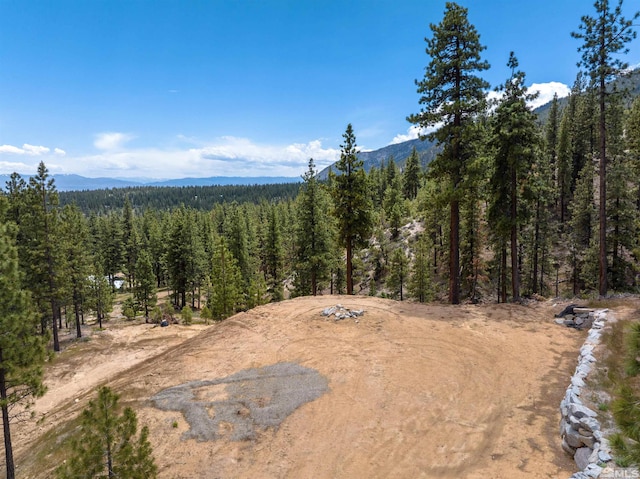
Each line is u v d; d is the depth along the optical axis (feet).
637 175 84.94
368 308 59.06
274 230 129.90
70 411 51.34
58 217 89.51
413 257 146.30
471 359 40.34
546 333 46.16
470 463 25.40
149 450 25.05
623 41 52.39
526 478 23.09
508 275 98.63
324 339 48.85
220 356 47.67
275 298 130.00
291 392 36.63
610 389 28.37
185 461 28.50
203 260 156.56
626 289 80.53
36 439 44.78
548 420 29.22
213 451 29.37
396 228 171.63
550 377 35.78
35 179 85.10
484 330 47.88
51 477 33.19
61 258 90.02
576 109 169.78
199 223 238.27
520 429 28.43
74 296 98.43
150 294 142.51
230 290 110.01
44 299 86.48
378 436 29.25
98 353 81.20
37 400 60.08
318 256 102.89
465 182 57.16
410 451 27.27
